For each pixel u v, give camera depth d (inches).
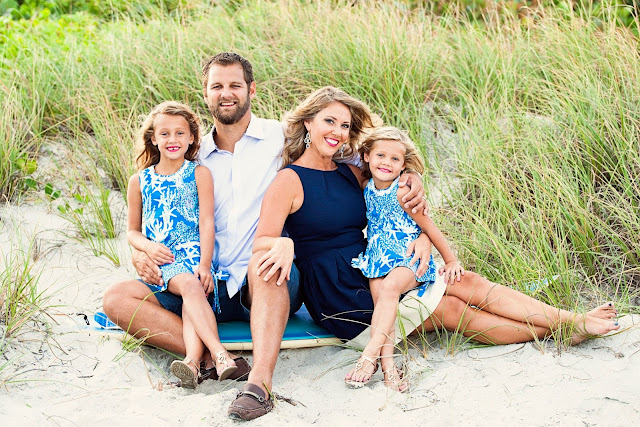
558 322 137.8
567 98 200.5
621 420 115.5
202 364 137.0
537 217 174.4
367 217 148.7
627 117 190.4
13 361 133.4
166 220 144.9
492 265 169.8
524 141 192.9
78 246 185.9
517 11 294.0
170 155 145.5
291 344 142.6
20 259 175.9
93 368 135.1
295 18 260.4
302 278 146.9
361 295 141.6
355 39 238.8
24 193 201.9
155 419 118.9
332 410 124.1
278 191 141.1
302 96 226.1
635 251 167.2
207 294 142.3
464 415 120.3
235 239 148.6
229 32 255.8
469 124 215.5
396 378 129.7
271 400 124.3
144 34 260.7
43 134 222.4
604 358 133.9
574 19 239.0
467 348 142.8
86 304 162.4
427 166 204.1
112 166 208.5
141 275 142.0
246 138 151.1
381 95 224.7
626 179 176.6
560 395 123.3
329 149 143.1
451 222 185.5
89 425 116.6
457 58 240.1
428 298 140.2
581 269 168.2
